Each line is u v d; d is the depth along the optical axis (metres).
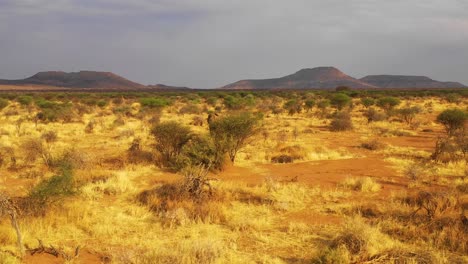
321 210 9.78
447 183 12.11
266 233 8.27
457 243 7.40
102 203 10.27
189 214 9.09
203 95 91.00
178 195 10.12
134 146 17.28
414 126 28.86
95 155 15.80
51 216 8.61
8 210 7.33
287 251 7.39
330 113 40.97
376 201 10.37
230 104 43.56
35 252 7.10
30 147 15.14
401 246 7.39
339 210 9.64
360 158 16.50
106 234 8.13
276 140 21.47
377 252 7.07
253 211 9.70
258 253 7.28
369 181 11.75
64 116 32.47
